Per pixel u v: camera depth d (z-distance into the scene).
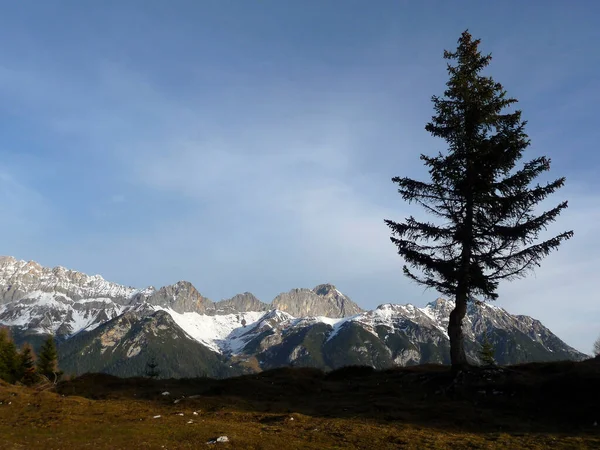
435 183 30.22
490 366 27.28
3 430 19.02
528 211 28.38
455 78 30.34
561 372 27.73
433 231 29.73
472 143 29.56
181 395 27.92
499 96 30.58
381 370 36.69
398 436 17.56
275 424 20.08
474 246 28.86
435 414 21.62
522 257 27.80
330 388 29.61
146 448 15.88
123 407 23.98
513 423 20.28
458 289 28.78
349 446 16.38
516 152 28.17
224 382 30.91
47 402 24.33
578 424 19.78
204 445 16.23
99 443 16.61
